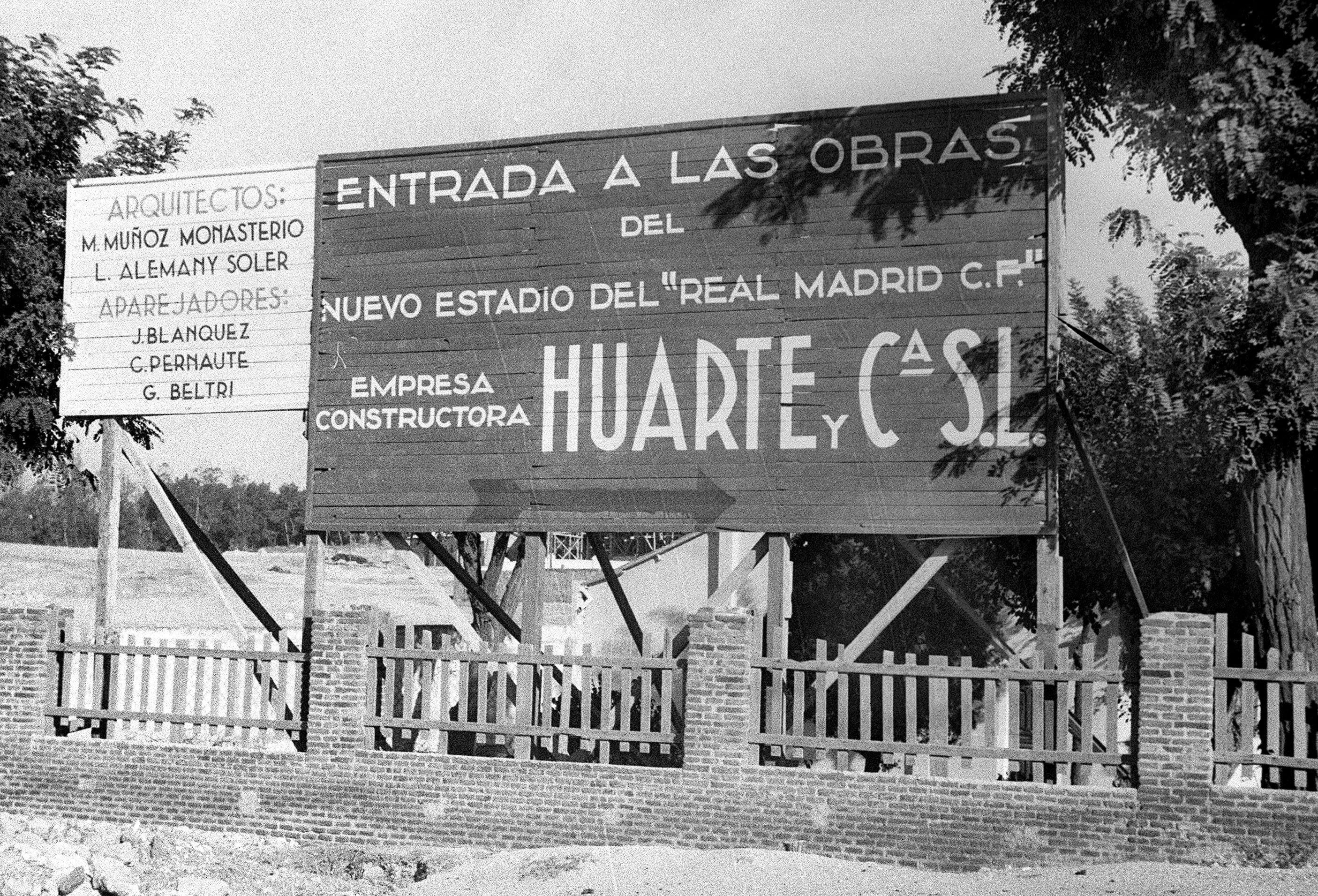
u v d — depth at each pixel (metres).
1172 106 15.27
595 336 15.78
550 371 15.91
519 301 16.09
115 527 17.77
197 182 17.53
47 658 17.17
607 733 15.08
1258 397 14.29
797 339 15.09
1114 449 17.98
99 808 16.61
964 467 14.44
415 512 16.23
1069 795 13.31
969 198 14.63
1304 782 13.23
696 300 15.47
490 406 16.09
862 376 14.84
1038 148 14.48
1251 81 14.30
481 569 22.58
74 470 20.88
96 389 17.77
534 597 15.75
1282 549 14.89
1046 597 14.12
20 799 16.92
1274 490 14.95
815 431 14.95
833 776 14.07
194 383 17.38
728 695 14.48
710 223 15.48
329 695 15.88
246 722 16.39
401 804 15.48
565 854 14.25
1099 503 18.08
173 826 16.30
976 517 14.34
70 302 17.94
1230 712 14.34
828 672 14.38
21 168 20.20
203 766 16.27
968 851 13.56
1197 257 14.59
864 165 14.98
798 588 20.47
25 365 18.98
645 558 26.59
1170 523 17.70
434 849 15.23
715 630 14.59
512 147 16.23
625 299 15.71
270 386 17.06
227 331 17.30
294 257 17.11
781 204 15.23
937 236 14.71
